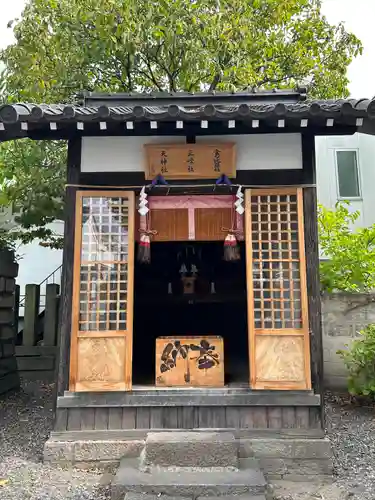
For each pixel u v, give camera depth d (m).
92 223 5.21
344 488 4.42
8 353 8.38
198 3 8.09
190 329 8.96
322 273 8.70
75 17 7.93
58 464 4.80
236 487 4.02
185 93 5.88
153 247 8.41
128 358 4.98
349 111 4.43
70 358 4.96
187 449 4.42
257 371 4.93
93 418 4.95
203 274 8.49
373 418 6.86
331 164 13.45
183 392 4.97
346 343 8.24
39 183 8.17
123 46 7.89
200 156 5.18
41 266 14.03
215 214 5.32
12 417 6.90
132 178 5.26
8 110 4.47
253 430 4.89
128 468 4.41
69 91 8.40
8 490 4.26
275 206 5.21
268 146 5.26
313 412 4.91
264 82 9.39
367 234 8.95
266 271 5.13
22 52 7.73
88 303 5.07
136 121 4.62
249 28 8.48
